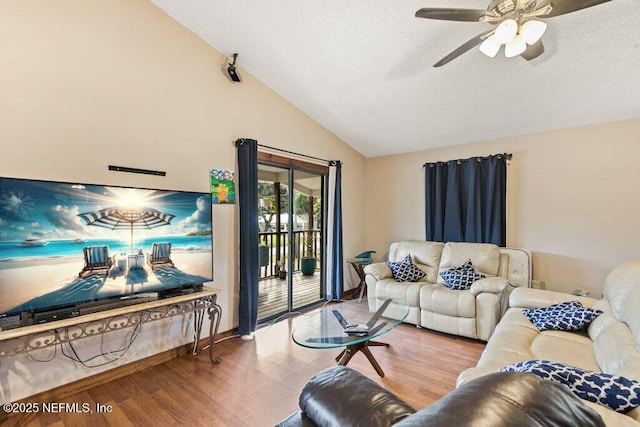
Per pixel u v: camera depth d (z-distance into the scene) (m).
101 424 1.87
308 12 2.52
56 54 2.12
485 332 3.00
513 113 3.43
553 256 3.64
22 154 1.99
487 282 3.06
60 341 1.94
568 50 2.48
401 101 3.55
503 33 1.73
